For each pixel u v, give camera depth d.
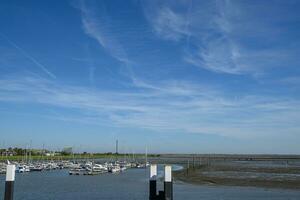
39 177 125.31
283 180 95.44
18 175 135.62
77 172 139.50
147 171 165.38
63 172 154.00
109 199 65.00
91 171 140.75
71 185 93.25
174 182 95.25
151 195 24.55
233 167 175.75
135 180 111.25
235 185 85.31
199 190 75.94
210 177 109.62
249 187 80.75
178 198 63.34
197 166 190.38
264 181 93.06
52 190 81.00
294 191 72.81
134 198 66.31
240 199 61.62
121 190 80.81
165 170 23.05
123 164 197.25
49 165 172.50
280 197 63.81
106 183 100.19
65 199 65.38
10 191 22.50
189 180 100.88
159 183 86.81
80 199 65.12
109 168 154.88
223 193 70.19
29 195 71.69
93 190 80.88
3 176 124.88
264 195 66.50
